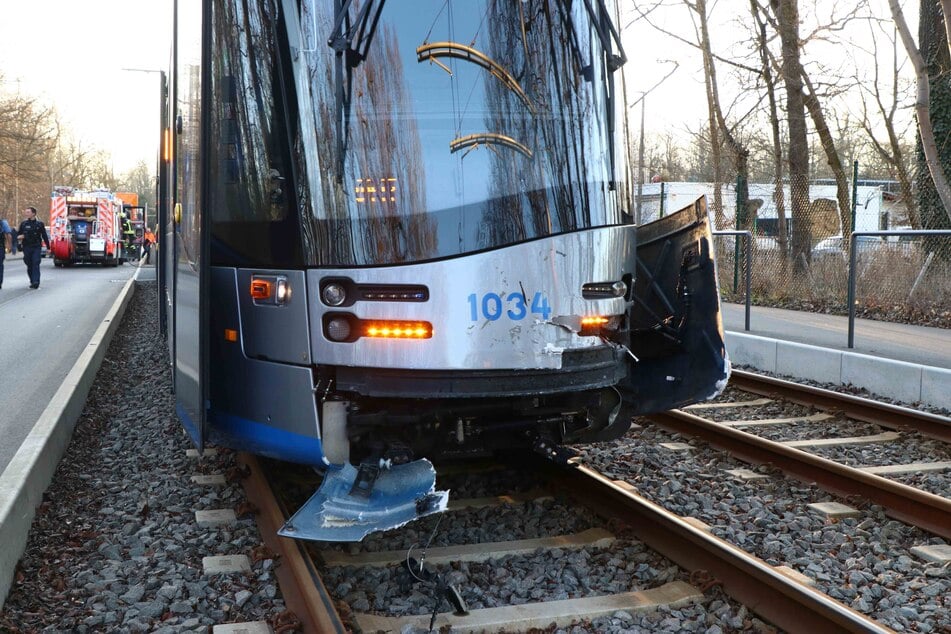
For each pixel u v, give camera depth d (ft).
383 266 16.29
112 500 19.79
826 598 12.94
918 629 13.43
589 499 18.74
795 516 18.49
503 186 16.85
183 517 18.52
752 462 22.67
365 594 14.65
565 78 17.85
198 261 18.01
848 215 60.85
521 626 13.44
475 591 14.66
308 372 16.65
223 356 18.63
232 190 18.30
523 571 15.55
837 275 48.39
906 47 41.55
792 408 29.73
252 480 20.39
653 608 13.96
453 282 16.28
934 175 41.96
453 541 17.16
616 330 17.92
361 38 16.79
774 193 62.64
